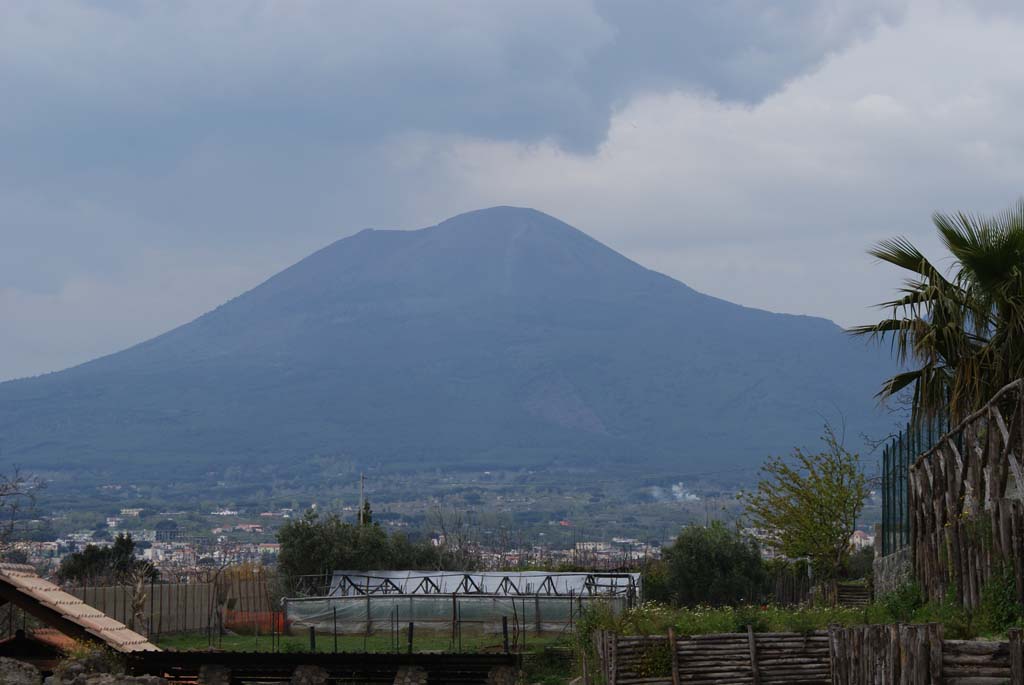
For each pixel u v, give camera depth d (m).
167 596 49.25
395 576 57.44
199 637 49.28
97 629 24.83
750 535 55.84
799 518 50.91
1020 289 24.61
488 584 55.31
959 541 20.88
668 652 21.69
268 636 51.31
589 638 29.33
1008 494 20.05
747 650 21.58
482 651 42.50
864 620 23.34
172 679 26.84
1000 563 18.39
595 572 59.84
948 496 23.44
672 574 61.97
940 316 25.41
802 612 24.25
